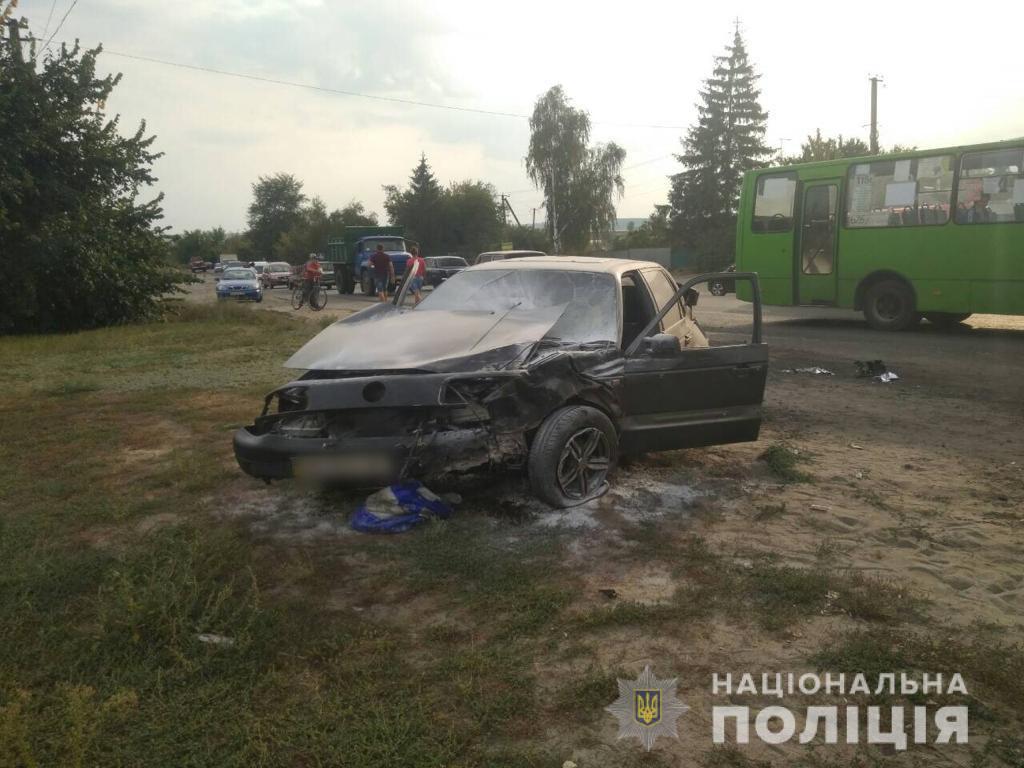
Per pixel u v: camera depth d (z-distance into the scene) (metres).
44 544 4.41
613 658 3.23
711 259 56.44
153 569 3.68
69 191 19.92
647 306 6.06
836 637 3.38
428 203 74.88
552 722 2.80
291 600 3.74
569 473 4.92
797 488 5.40
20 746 2.53
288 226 115.12
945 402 8.45
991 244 14.20
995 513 4.91
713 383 5.54
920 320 17.50
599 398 5.07
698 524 4.71
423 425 4.52
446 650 3.30
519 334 5.02
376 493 4.79
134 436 7.25
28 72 19.03
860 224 15.76
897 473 5.81
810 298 16.66
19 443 7.01
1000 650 3.22
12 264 19.06
